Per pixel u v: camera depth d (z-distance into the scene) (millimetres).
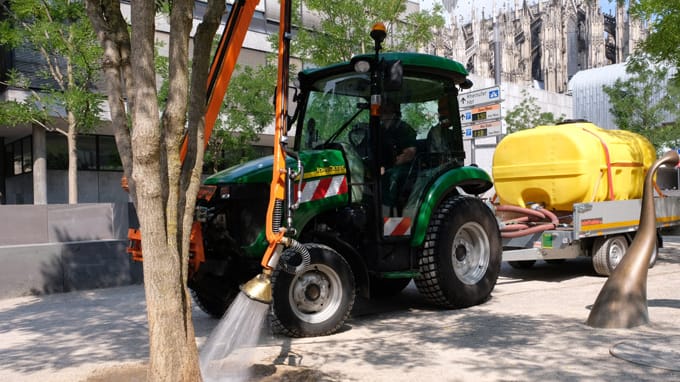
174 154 3748
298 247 4387
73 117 14703
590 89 54344
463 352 5047
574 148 9031
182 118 3775
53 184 19969
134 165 3576
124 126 4062
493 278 7395
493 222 7461
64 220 9922
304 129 7234
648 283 8234
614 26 72562
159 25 19125
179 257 3773
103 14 4254
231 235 6125
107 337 6156
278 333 5887
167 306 3631
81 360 5234
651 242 5883
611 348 4914
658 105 29250
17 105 14297
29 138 20516
